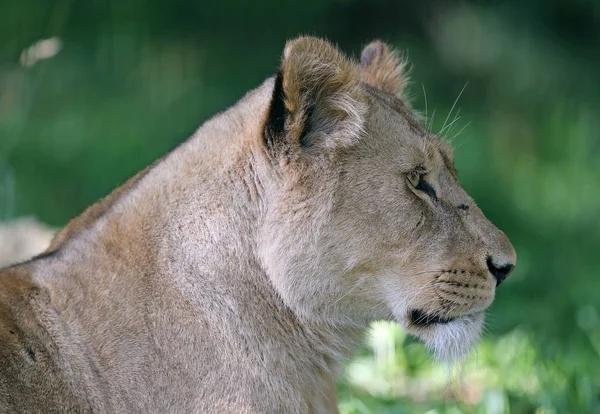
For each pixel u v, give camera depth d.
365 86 9.30
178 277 8.40
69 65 28.55
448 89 30.05
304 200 8.45
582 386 11.62
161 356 8.21
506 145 29.36
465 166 27.64
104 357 8.14
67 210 23.55
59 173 24.97
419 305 8.82
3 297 8.20
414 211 8.74
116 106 27.97
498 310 17.42
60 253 8.75
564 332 15.53
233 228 8.51
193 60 29.81
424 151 8.91
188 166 8.73
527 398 11.66
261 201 8.50
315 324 8.73
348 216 8.54
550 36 30.52
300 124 8.36
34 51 16.73
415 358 13.78
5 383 7.82
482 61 30.17
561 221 26.48
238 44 30.39
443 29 30.53
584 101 30.08
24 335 8.05
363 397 12.20
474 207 9.25
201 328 8.33
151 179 8.83
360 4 30.78
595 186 28.25
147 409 8.12
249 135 8.60
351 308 8.77
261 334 8.51
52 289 8.38
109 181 24.88
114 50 29.16
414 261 8.74
